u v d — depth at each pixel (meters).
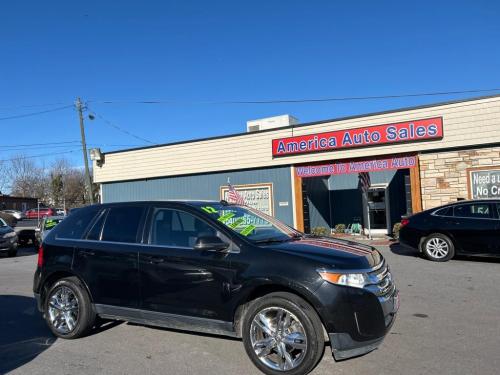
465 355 4.78
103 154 24.08
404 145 16.36
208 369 4.57
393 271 10.09
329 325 4.16
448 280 8.90
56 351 5.25
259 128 26.42
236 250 4.78
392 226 19.66
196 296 4.88
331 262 4.32
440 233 11.28
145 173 22.70
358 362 4.63
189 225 5.23
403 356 4.78
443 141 15.66
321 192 20.98
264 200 19.56
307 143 18.20
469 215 11.00
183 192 21.78
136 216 5.65
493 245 10.56
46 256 6.03
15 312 7.32
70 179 66.38
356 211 21.00
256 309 4.50
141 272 5.27
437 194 15.84
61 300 5.84
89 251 5.70
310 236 5.59
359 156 17.20
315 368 4.49
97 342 5.53
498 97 14.82
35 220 50.88
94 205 6.17
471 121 15.22
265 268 4.50
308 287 4.23
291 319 4.36
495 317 6.21
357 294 4.21
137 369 4.61
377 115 16.89
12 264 14.73
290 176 18.94
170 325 5.13
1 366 4.80
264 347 4.45
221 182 20.70
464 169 15.41
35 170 69.19
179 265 5.02
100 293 5.55
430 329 5.70
